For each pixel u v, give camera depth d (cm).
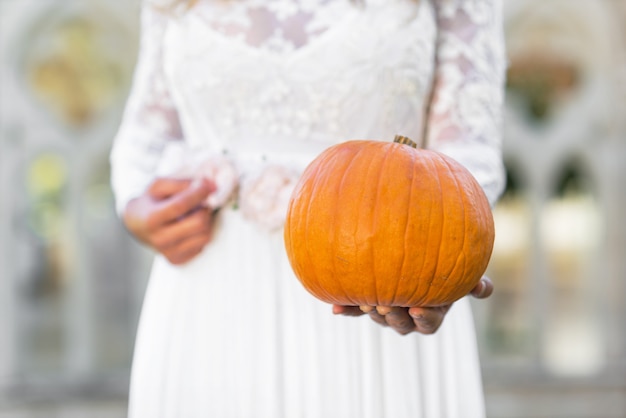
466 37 157
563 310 1047
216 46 159
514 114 743
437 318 140
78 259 782
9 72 718
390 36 153
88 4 747
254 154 162
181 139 181
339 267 133
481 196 138
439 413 161
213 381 162
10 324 723
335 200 134
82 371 774
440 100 158
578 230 1162
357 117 156
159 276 170
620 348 737
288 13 157
